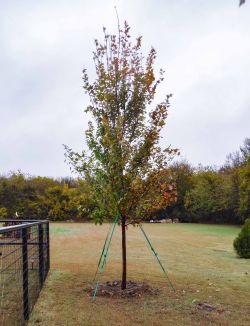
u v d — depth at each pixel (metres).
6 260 4.58
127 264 13.61
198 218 59.50
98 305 7.14
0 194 54.75
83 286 8.85
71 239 25.83
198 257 16.75
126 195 8.13
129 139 8.41
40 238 8.24
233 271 12.56
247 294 8.74
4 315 4.45
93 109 8.60
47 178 58.06
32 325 5.85
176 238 29.70
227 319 6.55
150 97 8.57
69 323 6.02
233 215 55.16
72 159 8.69
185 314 6.77
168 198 8.55
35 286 7.39
